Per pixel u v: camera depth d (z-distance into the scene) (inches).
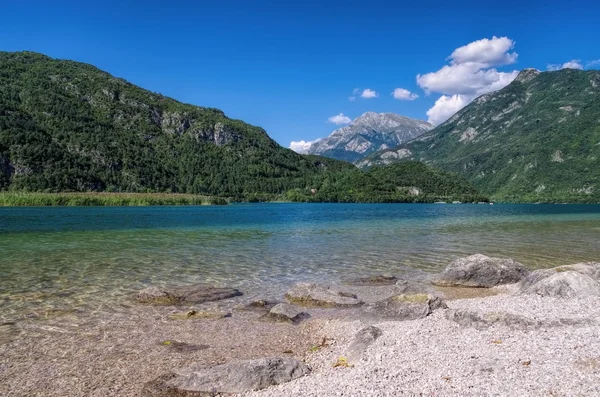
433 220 3095.5
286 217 3464.6
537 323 538.3
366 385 370.6
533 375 364.2
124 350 508.7
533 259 1197.1
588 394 323.0
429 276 991.6
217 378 406.6
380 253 1323.8
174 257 1229.1
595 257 1226.6
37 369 450.9
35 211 3804.1
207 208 5423.2
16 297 757.9
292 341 550.9
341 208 6092.5
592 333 486.3
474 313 572.4
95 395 394.3
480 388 344.5
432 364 415.8
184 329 592.4
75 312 667.4
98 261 1152.2
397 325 592.7
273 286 873.5
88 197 5359.3
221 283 896.9
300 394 367.9
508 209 6013.8
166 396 391.9
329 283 908.6
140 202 5831.7
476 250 1384.1
